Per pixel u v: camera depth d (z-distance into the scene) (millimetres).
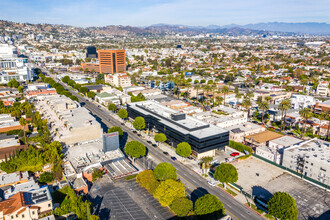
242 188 136125
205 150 170250
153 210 119625
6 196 115125
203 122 191250
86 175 141875
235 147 190000
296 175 150125
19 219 101688
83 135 181625
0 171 145000
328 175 134875
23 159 146125
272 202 110625
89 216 104250
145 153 173250
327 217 113625
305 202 124812
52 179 139625
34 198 112188
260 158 170375
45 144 164500
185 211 108062
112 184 141125
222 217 101625
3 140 175875
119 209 119750
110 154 166250
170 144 193875
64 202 119688
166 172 132500
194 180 146500
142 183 131000
